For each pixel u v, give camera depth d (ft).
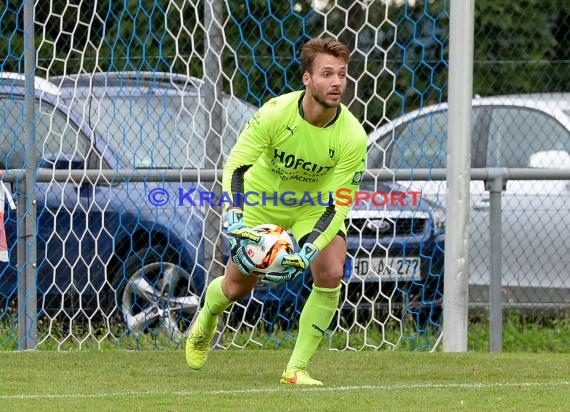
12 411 55.98
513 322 96.02
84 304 88.58
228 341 88.17
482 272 96.32
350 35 114.42
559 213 95.55
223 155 86.02
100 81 90.68
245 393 62.23
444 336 82.58
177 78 91.04
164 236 87.51
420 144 99.30
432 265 89.35
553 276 95.61
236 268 65.87
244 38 109.50
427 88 107.96
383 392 62.90
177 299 87.04
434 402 59.36
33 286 84.53
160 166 89.71
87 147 89.15
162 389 64.18
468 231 81.71
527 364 76.13
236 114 94.38
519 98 104.63
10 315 88.79
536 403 59.21
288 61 111.75
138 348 85.30
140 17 102.73
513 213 96.32
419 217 88.38
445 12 100.12
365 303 88.79
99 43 96.37
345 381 68.54
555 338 92.12
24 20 84.43
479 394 62.34
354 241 87.30
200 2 104.42
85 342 86.84
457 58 81.25
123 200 87.76
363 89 113.91
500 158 102.12
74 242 88.33
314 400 59.67
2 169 89.51
